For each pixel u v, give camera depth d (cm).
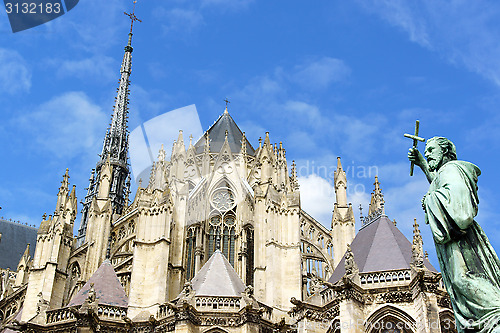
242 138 9462
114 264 7444
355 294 4450
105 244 7831
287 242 6525
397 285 4462
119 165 13188
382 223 5322
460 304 1583
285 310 6094
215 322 5194
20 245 12812
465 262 1598
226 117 9756
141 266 6244
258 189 6856
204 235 7450
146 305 5978
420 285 4238
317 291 5538
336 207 7375
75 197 7838
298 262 6400
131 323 5547
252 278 7156
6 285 9762
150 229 6462
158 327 5475
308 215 7725
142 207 6550
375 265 4806
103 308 5691
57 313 5672
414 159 1923
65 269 7256
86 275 7519
